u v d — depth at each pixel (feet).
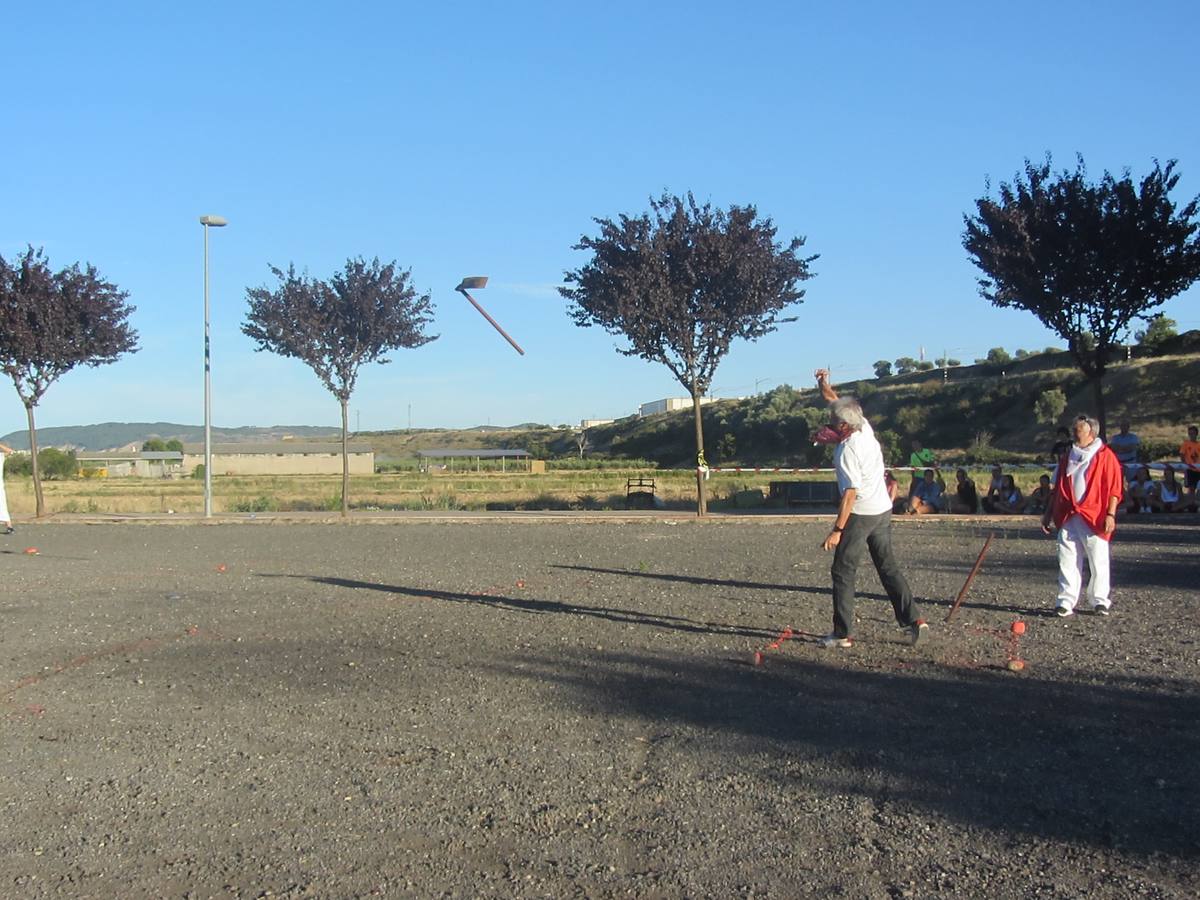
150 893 13.61
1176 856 13.75
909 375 304.71
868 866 13.75
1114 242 66.39
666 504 103.86
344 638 29.73
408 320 86.43
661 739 19.26
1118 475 30.32
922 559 45.65
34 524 82.74
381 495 136.87
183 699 23.18
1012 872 13.44
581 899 13.08
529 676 24.36
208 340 87.71
